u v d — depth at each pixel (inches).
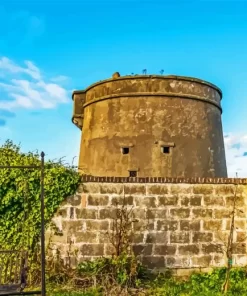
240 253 440.8
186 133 748.6
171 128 741.3
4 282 346.9
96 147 779.4
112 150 752.3
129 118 751.1
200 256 434.9
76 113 876.6
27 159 424.2
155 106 747.4
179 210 437.1
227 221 442.6
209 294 360.8
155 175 719.1
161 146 730.8
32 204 416.8
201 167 750.5
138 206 432.5
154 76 753.6
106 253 420.2
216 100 822.5
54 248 416.5
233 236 441.7
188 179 442.0
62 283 389.4
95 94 813.9
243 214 444.8
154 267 427.5
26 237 412.5
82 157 821.9
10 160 422.6
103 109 786.2
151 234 430.9
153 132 736.3
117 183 432.1
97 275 386.6
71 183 422.9
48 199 417.1
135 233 429.4
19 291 264.7
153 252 429.1
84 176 427.8
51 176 418.3
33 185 418.0
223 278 404.2
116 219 424.8
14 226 413.1
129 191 432.8
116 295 356.8
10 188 414.6
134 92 755.4
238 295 359.6
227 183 447.2
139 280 388.5
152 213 433.4
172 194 438.3
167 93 750.5
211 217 441.4
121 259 391.9
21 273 281.3
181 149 737.6
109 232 422.9
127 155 738.8
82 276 391.5
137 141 737.0
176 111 750.5
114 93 772.0
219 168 796.0
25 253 304.8
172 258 430.6
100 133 778.2
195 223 438.0
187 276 428.1
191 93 767.1
